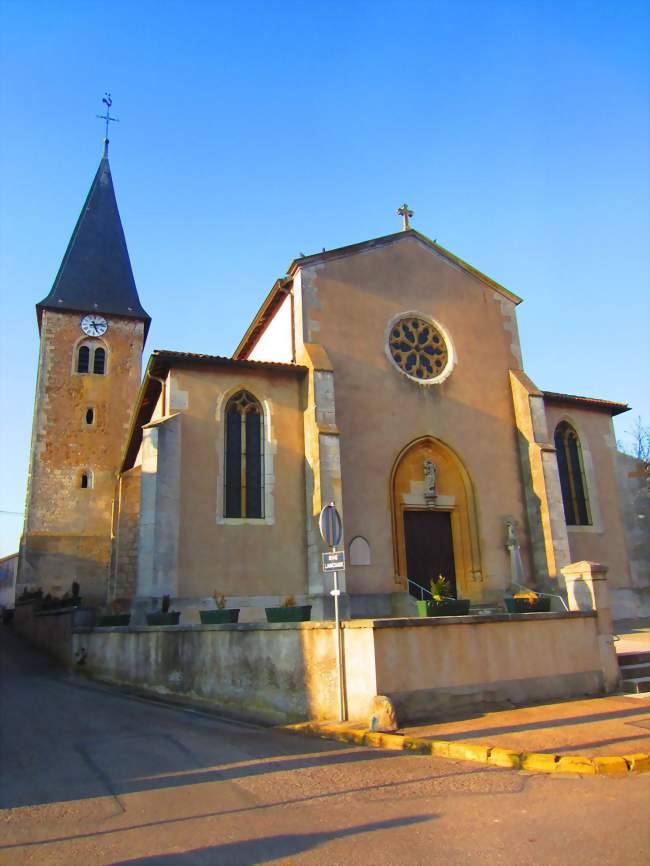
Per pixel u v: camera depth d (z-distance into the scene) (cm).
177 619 1388
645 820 531
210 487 1614
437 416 1922
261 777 694
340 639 965
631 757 700
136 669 1385
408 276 2017
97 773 732
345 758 769
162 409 1739
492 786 642
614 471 2195
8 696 1359
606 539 2095
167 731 951
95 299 3647
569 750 738
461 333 2045
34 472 3288
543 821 538
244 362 1697
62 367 3497
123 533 2138
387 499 1783
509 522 1889
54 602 2481
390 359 1906
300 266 1861
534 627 1074
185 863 474
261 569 1606
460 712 956
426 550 1848
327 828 537
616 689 1127
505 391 2053
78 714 1110
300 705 992
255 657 1080
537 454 1925
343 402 1802
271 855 484
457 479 1916
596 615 1152
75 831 550
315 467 1648
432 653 962
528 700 1025
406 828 532
